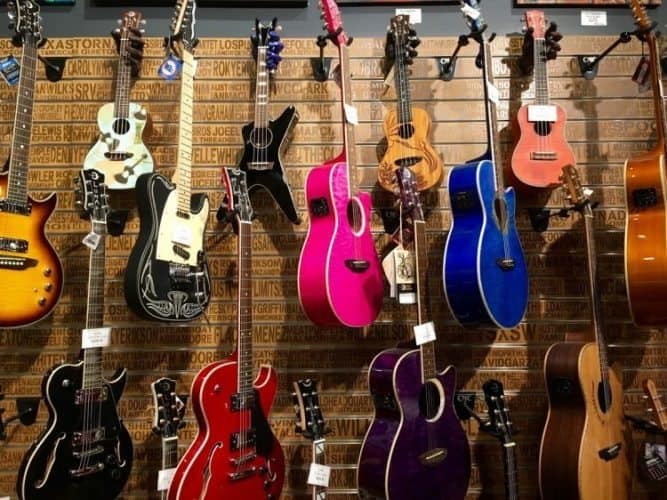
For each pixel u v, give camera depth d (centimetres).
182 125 217
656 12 263
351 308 204
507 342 241
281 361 236
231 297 238
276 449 203
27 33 218
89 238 198
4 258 200
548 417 210
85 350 193
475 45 255
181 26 225
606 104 256
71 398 188
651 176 211
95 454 189
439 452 192
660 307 206
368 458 191
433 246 244
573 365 204
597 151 253
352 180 215
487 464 233
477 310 202
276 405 233
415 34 236
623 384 241
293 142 247
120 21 233
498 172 215
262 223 242
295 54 251
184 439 229
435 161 226
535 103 234
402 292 205
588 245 220
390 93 250
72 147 244
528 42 241
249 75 250
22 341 233
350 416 234
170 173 245
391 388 191
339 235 206
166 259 202
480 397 237
